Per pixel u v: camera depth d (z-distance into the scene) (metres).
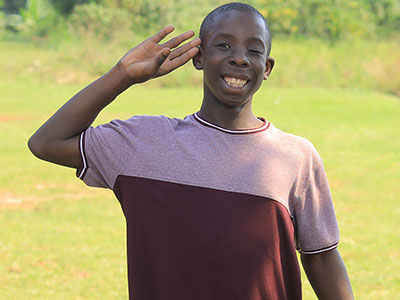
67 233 7.89
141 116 2.46
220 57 2.36
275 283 2.29
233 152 2.35
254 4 26.05
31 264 6.85
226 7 2.41
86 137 2.39
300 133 14.07
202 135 2.37
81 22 25.92
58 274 6.61
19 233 7.86
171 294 2.26
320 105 17.78
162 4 25.28
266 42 2.41
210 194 2.30
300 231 2.44
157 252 2.28
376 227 8.09
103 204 9.23
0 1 37.50
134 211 2.32
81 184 10.30
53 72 22.16
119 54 23.41
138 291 2.31
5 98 18.42
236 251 2.25
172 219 2.29
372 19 27.34
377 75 21.91
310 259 2.50
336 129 14.70
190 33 2.39
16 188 9.95
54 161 2.42
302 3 25.95
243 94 2.36
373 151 12.60
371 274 6.60
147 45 2.38
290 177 2.36
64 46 24.25
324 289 2.50
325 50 23.34
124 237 7.79
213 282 2.25
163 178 2.33
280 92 19.73
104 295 6.11
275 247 2.29
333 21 25.47
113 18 25.28
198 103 17.92
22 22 31.77
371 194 9.66
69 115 2.37
